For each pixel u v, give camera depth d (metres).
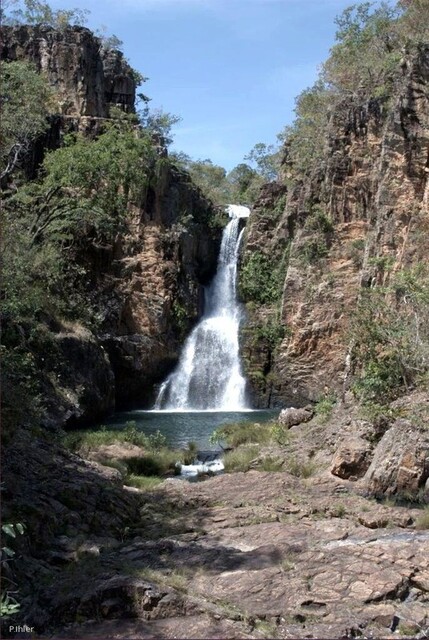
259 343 37.69
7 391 14.90
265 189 42.12
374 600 7.47
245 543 9.80
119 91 47.41
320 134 39.78
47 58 42.22
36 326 25.41
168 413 34.44
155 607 7.27
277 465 16.41
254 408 37.09
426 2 34.44
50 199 32.72
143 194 38.62
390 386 18.97
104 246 36.53
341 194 36.25
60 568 8.80
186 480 16.44
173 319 38.72
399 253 30.59
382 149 32.62
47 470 12.48
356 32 40.81
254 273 40.16
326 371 35.12
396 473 13.55
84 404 28.31
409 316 20.80
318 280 36.03
